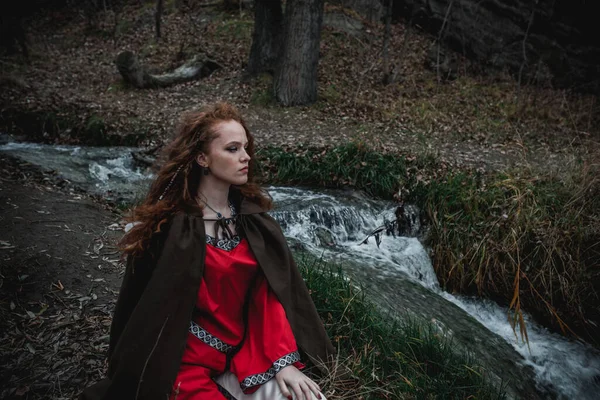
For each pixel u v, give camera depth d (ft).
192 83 39.32
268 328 6.47
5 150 23.84
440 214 19.45
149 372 5.87
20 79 38.60
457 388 9.87
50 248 13.93
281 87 34.50
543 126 32.32
